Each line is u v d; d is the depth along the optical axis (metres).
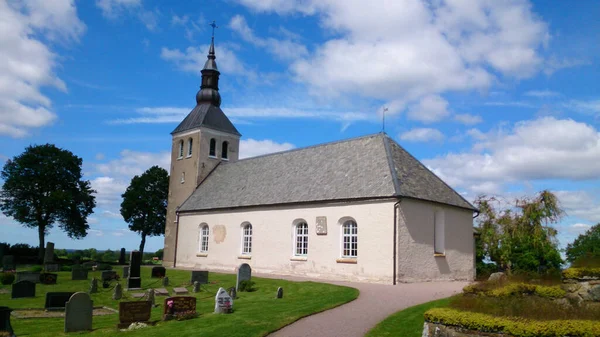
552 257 34.62
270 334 14.12
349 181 31.34
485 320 10.35
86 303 16.62
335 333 13.98
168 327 15.83
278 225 34.41
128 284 28.50
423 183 30.56
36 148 56.75
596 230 38.06
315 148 38.19
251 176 41.41
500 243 36.00
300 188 34.38
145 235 66.50
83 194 58.88
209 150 48.69
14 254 56.38
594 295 12.68
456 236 31.75
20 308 21.17
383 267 27.33
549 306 10.89
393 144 33.00
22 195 55.84
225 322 15.78
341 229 30.25
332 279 29.84
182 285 29.50
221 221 40.25
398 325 14.55
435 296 20.64
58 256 63.06
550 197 35.22
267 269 34.62
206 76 51.28
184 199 48.19
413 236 28.16
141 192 64.88
